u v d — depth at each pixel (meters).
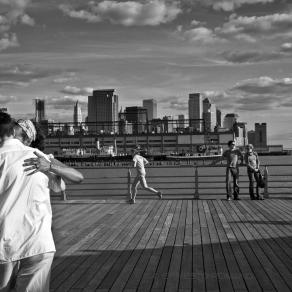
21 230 3.28
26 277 3.29
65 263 6.99
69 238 8.97
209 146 171.12
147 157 158.88
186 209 13.04
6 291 3.30
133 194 14.69
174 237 8.98
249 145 14.90
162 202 14.71
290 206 13.44
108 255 7.51
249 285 5.75
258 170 14.91
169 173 76.62
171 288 5.70
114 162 166.12
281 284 5.77
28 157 3.43
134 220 11.20
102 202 14.89
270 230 9.61
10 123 3.56
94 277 6.22
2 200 3.31
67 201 15.20
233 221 10.84
